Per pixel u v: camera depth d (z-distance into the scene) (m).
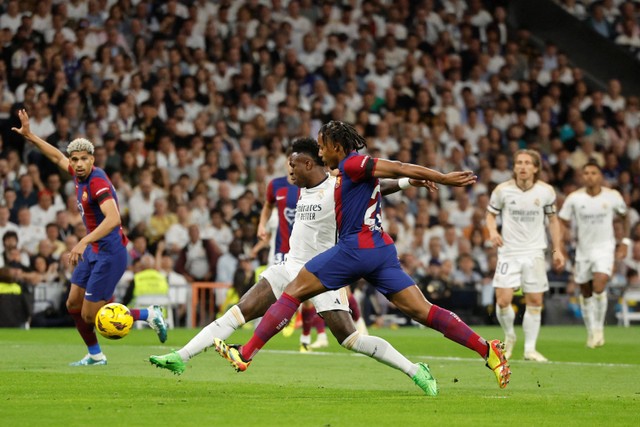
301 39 55.78
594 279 31.31
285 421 12.64
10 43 47.31
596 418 13.34
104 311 20.44
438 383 18.98
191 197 46.81
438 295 45.44
